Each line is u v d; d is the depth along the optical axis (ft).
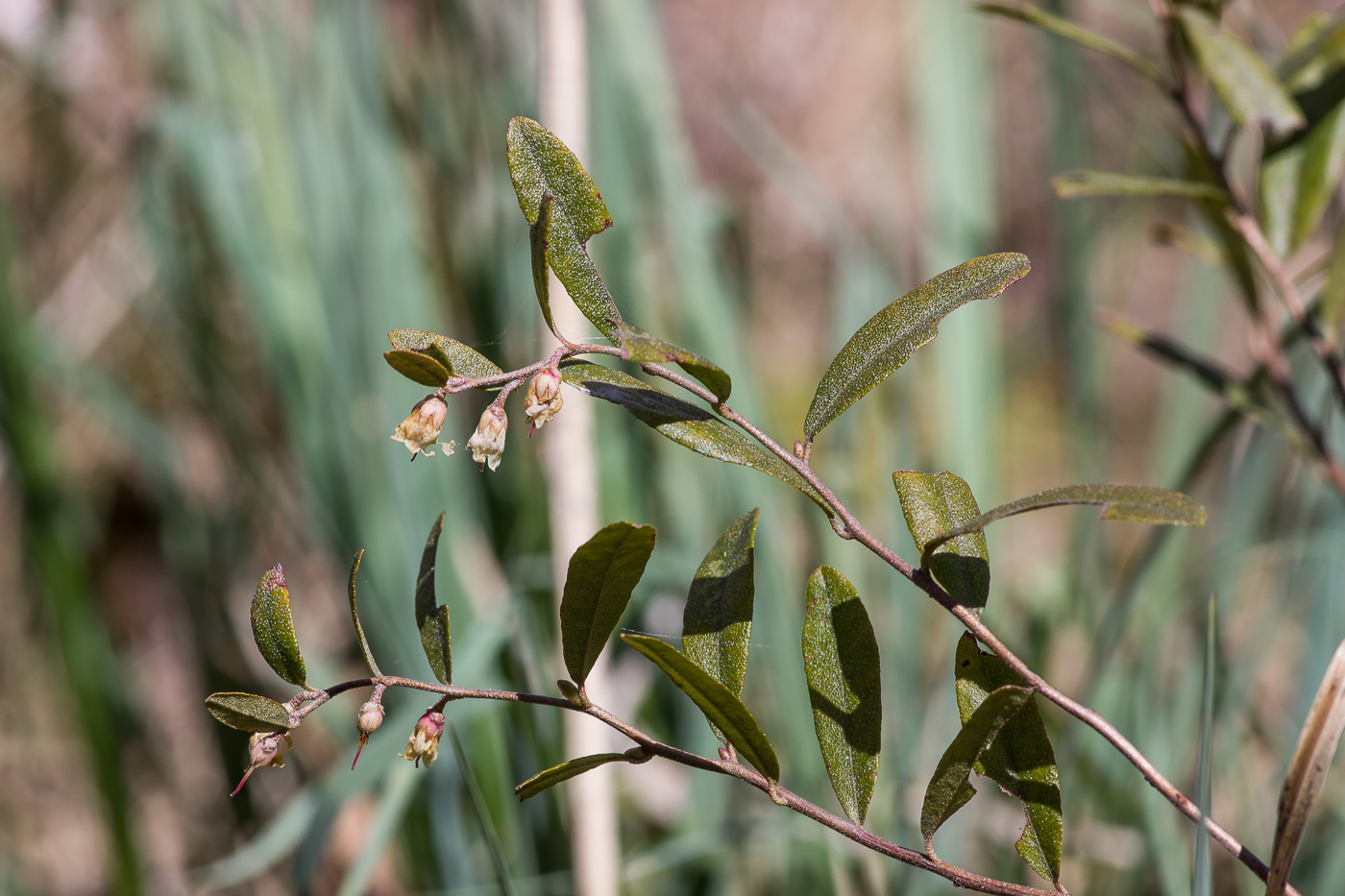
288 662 1.41
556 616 2.41
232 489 2.90
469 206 2.70
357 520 2.42
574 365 1.43
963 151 2.73
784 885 2.46
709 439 1.42
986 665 1.45
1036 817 1.44
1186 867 2.13
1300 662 2.64
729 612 1.45
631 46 2.51
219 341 2.84
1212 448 1.93
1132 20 2.80
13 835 3.06
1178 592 2.38
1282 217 1.69
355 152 2.45
